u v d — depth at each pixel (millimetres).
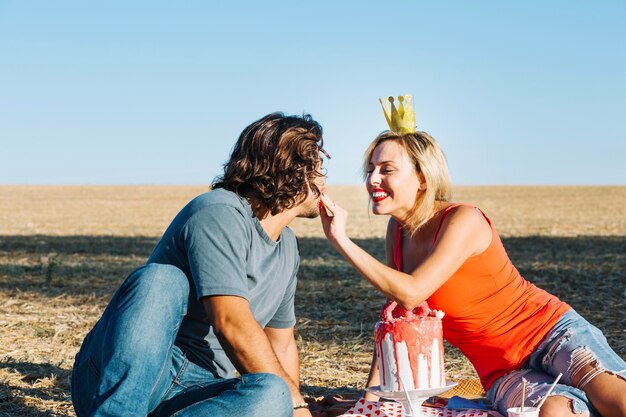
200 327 3814
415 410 3918
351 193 67938
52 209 42625
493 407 4336
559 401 3926
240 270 3727
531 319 4234
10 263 14852
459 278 4207
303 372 6348
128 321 3500
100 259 15820
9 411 5141
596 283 11250
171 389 3775
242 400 3512
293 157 3836
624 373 4004
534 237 21031
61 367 6406
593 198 56125
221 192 3875
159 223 30656
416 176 4301
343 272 12781
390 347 3908
